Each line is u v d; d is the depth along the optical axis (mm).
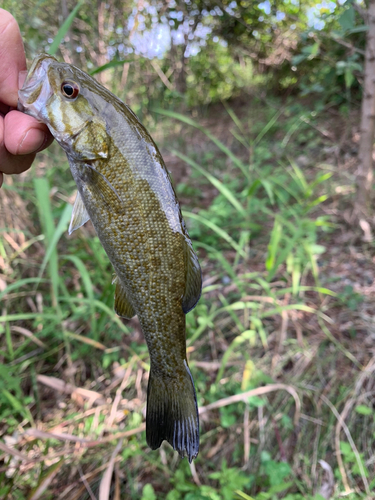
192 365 427
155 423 221
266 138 1080
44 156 626
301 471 360
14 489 343
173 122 1096
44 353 466
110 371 456
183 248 209
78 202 207
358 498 333
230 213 721
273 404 400
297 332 465
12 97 203
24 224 527
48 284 523
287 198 765
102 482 310
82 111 189
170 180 205
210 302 531
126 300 220
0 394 391
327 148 911
